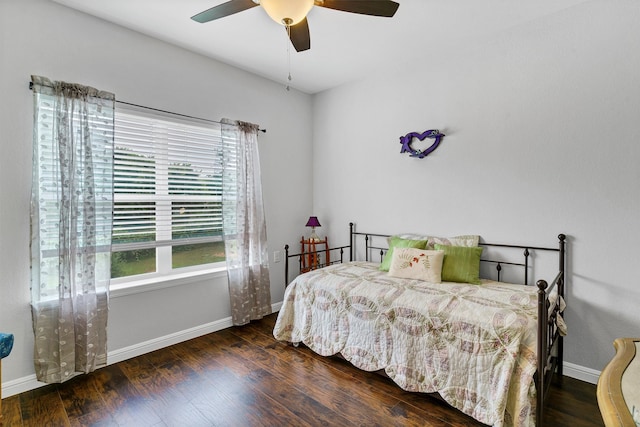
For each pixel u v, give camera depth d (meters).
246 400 2.07
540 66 2.46
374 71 3.44
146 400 2.07
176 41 2.79
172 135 2.90
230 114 3.27
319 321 2.65
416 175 3.20
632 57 2.10
